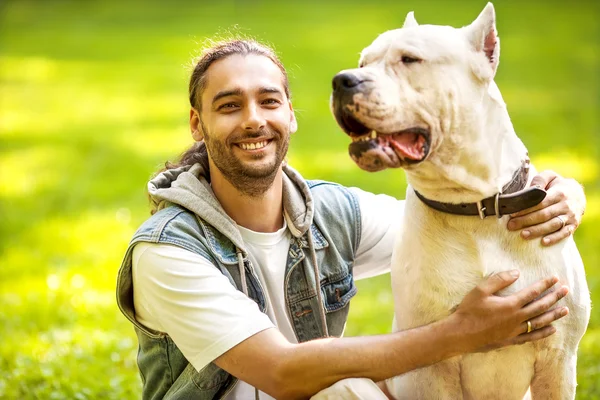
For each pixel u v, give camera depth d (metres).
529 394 3.58
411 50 2.96
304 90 14.06
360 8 23.25
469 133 3.03
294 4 24.83
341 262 3.60
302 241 3.51
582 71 14.81
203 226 3.34
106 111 13.64
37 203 8.99
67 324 5.78
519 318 3.03
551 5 22.23
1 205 8.91
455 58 2.98
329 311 3.56
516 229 3.15
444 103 2.97
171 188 3.42
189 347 3.16
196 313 3.14
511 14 21.05
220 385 3.34
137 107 13.83
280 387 3.07
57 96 14.88
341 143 10.92
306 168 9.70
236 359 3.10
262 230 3.48
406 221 3.33
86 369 4.91
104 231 8.00
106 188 9.52
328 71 15.46
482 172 3.08
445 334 3.02
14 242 7.72
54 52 19.12
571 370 3.30
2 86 15.85
